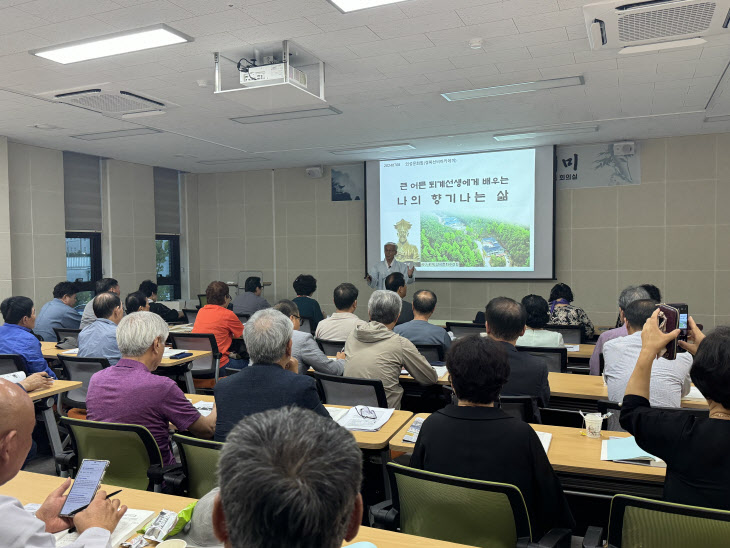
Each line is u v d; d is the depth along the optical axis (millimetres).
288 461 651
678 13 3305
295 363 2342
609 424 2574
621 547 1399
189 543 1359
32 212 7336
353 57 4152
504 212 8102
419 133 6902
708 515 1257
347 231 9305
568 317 4852
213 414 2445
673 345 1659
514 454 1629
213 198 10242
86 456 2174
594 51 4043
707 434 1412
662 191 7438
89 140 7094
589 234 7832
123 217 8695
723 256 7199
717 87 4984
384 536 1471
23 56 4023
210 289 5094
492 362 1710
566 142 7629
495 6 3287
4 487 1773
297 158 8695
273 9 3301
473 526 1550
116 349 3756
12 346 3791
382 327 3154
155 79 4621
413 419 2516
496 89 5016
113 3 3182
